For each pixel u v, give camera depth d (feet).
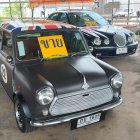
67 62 13.58
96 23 27.81
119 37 24.29
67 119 11.28
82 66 13.07
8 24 16.10
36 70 12.53
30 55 13.67
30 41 13.94
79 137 12.76
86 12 29.40
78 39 15.37
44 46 14.03
